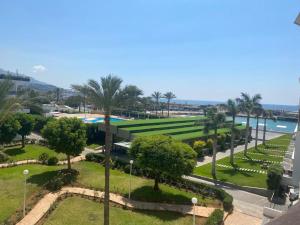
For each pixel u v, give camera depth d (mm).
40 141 56750
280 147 69000
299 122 35094
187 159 30234
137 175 38125
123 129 55406
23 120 52469
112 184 33719
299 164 34812
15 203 26875
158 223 25094
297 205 5969
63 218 24953
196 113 156375
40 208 26219
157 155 29422
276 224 5223
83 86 23781
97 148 56844
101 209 27281
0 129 45750
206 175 41781
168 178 35188
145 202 29297
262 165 48812
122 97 23812
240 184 37844
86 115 110062
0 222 23109
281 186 35469
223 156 56656
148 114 116375
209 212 27594
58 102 151375
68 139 36156
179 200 30125
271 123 143125
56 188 30906
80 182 33844
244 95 58844
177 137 54562
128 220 25422
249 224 25844
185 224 25062
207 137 61000
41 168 39469
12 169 38469
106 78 23719
